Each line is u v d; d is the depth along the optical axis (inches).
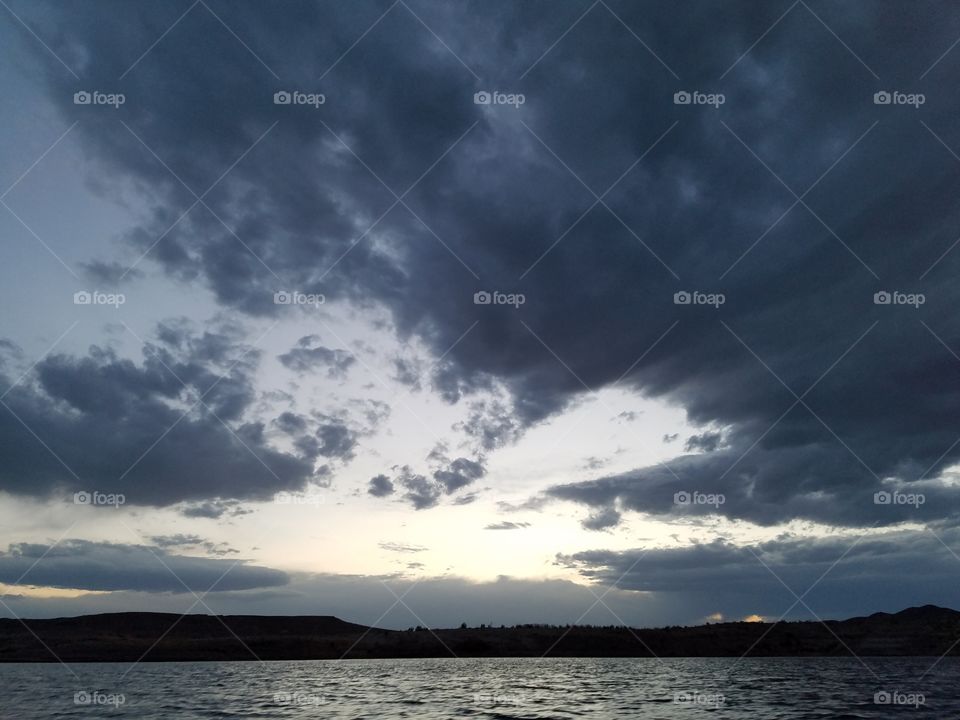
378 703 2728.8
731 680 3944.4
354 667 5836.6
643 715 2269.9
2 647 7268.7
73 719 2223.2
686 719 2154.3
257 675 4675.2
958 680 3806.6
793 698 2829.7
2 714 2388.0
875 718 2148.1
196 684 3804.1
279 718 2219.5
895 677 4092.0
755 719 2133.4
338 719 2188.7
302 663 6702.8
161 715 2324.1
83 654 7185.0
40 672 5054.1
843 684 3555.6
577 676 4446.4
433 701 2800.2
